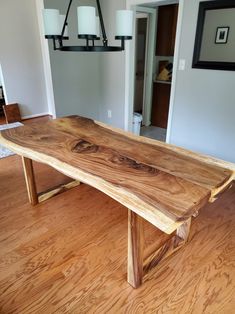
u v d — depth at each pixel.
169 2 3.01
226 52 2.46
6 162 3.07
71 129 2.02
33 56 4.49
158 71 4.33
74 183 2.48
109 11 3.53
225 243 1.82
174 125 3.18
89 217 2.08
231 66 2.44
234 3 2.25
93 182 1.24
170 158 1.51
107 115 4.32
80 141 1.76
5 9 3.94
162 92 4.27
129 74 3.62
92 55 3.99
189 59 2.75
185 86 2.89
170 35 3.82
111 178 1.27
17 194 2.40
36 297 1.42
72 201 2.29
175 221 0.98
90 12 1.37
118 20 1.52
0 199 2.32
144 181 1.24
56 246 1.78
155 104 4.46
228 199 2.35
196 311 1.35
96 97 4.34
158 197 1.11
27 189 2.29
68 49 1.51
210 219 2.07
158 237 1.84
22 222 2.02
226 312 1.34
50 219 2.05
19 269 1.59
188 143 3.11
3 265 1.62
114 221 2.04
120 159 1.48
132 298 1.42
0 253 1.72
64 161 1.46
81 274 1.56
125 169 1.36
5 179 2.68
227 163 1.44
